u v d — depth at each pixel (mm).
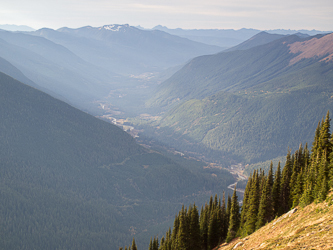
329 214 74562
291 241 72000
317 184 90312
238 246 104938
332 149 99250
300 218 85875
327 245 59906
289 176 117000
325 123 103125
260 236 98250
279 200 116812
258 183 127875
